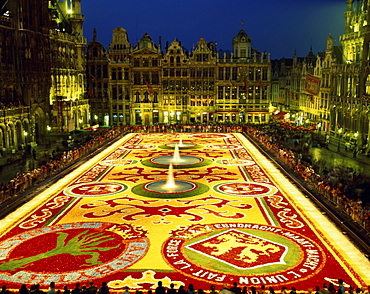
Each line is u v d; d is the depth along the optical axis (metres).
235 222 35.62
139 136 88.62
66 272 26.70
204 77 112.75
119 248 30.36
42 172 51.75
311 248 30.25
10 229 34.16
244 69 112.69
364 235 31.83
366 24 74.19
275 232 33.28
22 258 28.70
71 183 49.00
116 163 60.50
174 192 44.62
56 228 34.34
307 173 49.06
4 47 67.44
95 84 111.50
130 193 44.56
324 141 82.69
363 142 71.00
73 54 97.00
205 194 44.03
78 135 86.69
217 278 25.92
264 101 114.12
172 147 74.12
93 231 33.66
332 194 40.69
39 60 78.31
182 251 29.77
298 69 118.94
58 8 98.56
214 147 74.25
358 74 75.19
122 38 110.75
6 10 70.19
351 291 22.62
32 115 75.50
